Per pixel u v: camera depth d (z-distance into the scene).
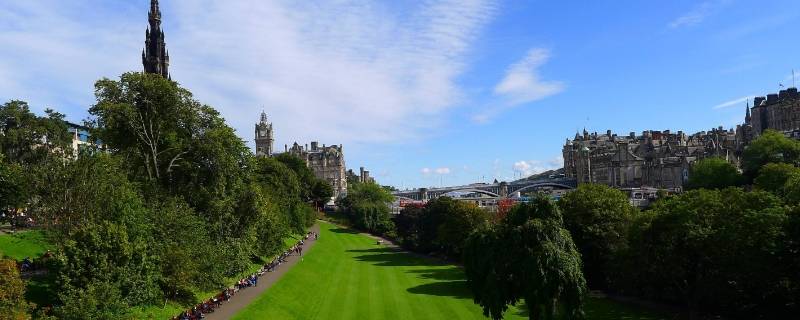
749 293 64.81
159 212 67.12
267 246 106.94
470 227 117.69
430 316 71.12
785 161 155.25
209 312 68.44
